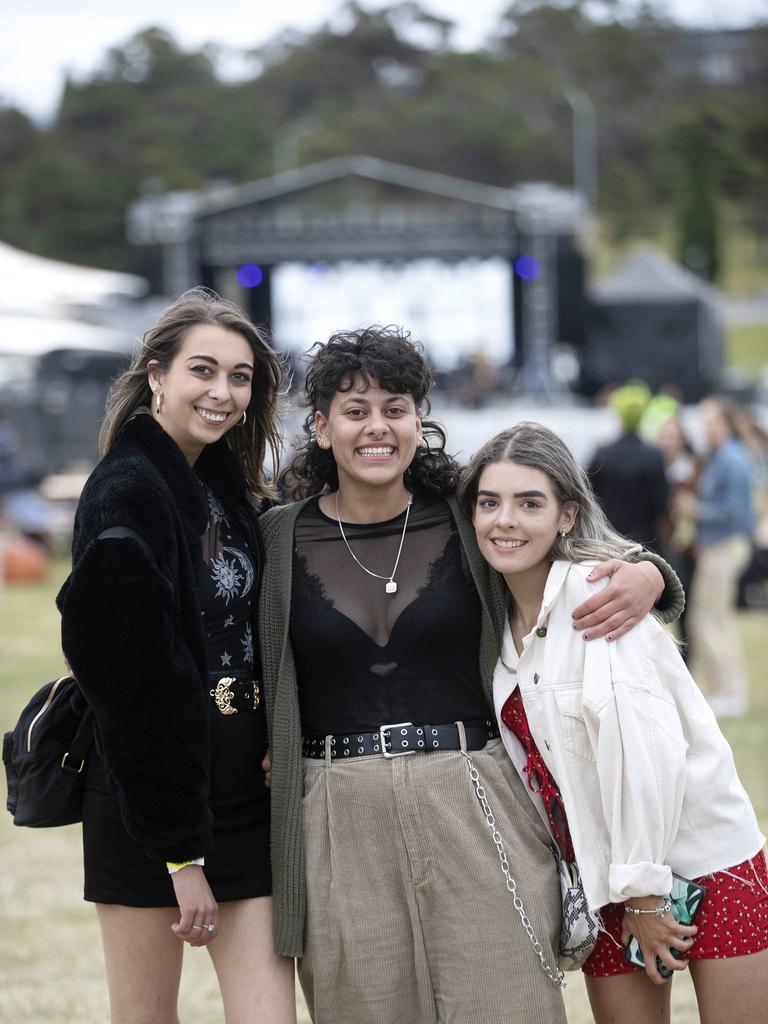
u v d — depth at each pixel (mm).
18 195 48062
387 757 2680
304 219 20500
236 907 2697
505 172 49625
